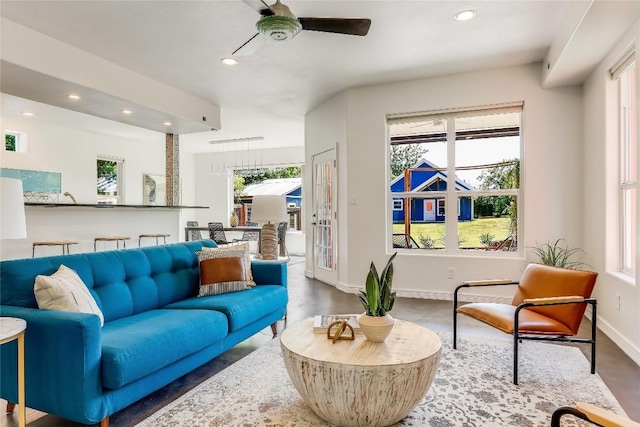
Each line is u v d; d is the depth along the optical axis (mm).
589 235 3781
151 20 3180
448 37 3482
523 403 2107
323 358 1782
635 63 2830
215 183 10367
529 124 4164
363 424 1810
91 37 3490
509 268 4277
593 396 2184
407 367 1722
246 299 2902
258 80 4641
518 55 3912
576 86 4008
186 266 3238
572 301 2361
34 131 6551
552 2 2906
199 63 4105
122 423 1954
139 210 5773
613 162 3324
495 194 4449
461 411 2025
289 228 10336
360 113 4883
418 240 4832
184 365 2291
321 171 5887
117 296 2537
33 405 1843
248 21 3195
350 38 3490
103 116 5047
